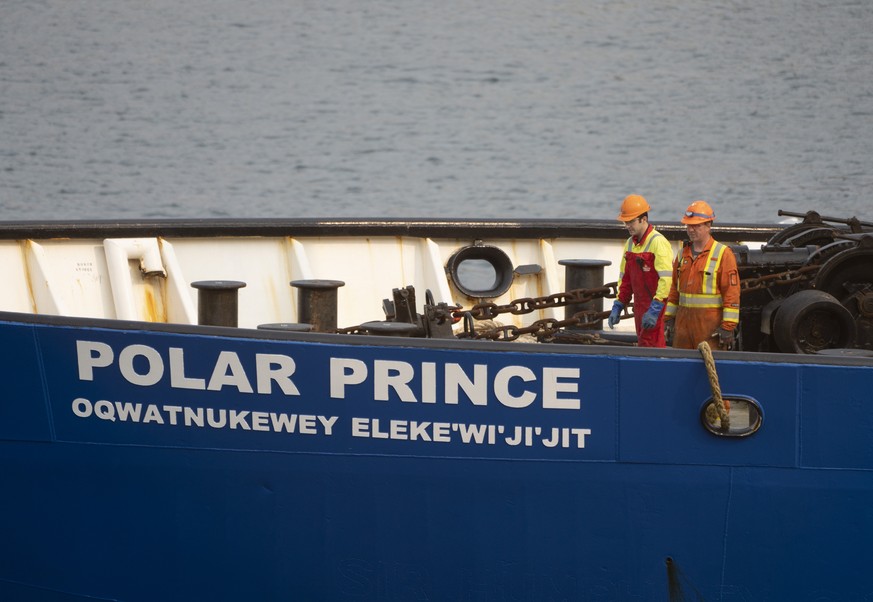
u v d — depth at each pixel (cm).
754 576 2594
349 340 2475
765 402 2508
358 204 12312
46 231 3631
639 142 15388
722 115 17138
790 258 3073
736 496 2550
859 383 2498
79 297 3666
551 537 2575
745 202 11938
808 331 2939
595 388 2492
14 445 2581
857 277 3059
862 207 11694
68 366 2525
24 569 2670
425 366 2475
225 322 3406
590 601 2619
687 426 2514
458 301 3962
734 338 3119
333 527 2580
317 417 2511
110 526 2614
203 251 3841
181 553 2617
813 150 14450
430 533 2578
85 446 2566
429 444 2520
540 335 3412
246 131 16175
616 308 3231
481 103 18662
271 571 2619
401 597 2631
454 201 12488
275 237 3903
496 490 2548
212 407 2519
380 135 16125
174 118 16938
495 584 2609
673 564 2591
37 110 17150
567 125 16750
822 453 2528
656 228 3975
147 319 3734
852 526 2564
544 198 12569
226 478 2559
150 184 12825
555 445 2520
